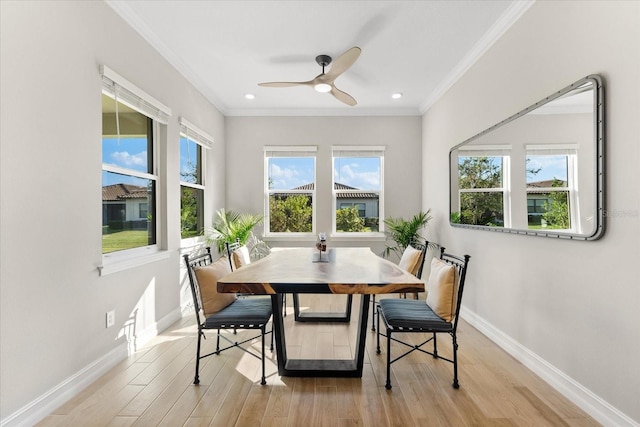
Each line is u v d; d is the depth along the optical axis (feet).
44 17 5.84
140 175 9.34
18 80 5.36
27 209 5.53
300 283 6.25
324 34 9.44
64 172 6.31
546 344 7.07
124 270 8.20
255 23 8.87
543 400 6.35
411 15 8.52
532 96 7.53
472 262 10.64
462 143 11.27
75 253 6.57
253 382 7.04
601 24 5.57
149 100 9.13
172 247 10.68
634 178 5.02
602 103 5.50
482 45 9.77
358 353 7.25
